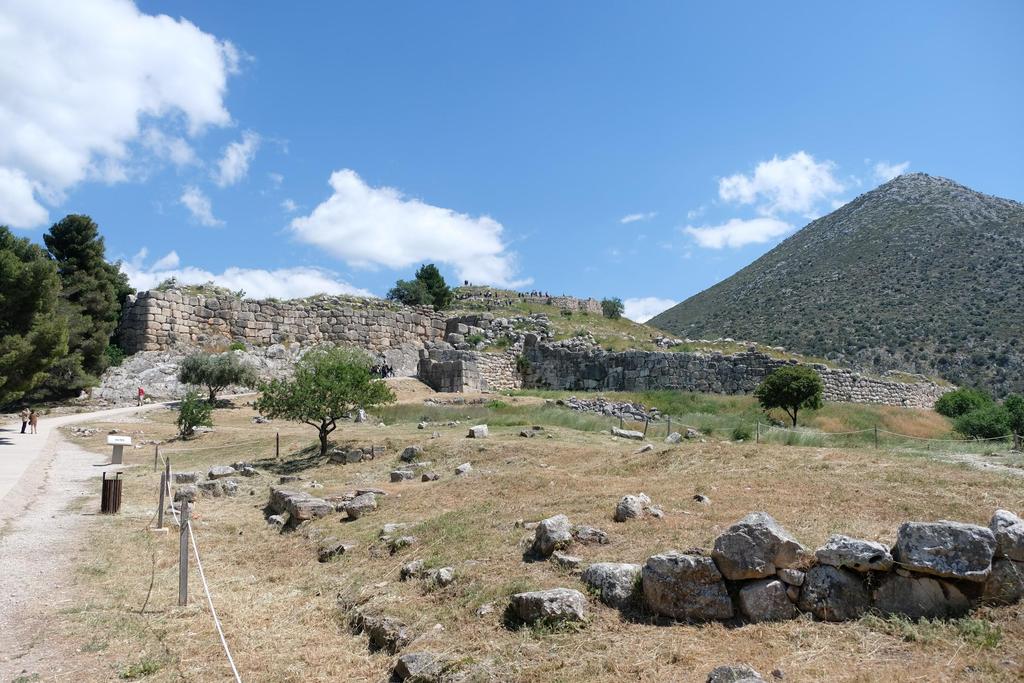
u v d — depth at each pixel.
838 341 86.94
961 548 6.79
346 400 23.20
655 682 5.96
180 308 46.94
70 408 40.16
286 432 29.78
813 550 8.00
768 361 45.44
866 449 16.27
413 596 8.78
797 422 35.22
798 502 10.88
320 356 32.88
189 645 8.13
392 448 21.98
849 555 7.04
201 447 28.48
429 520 12.00
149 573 11.41
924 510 10.16
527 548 9.66
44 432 33.12
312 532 13.09
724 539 7.36
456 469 17.09
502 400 38.50
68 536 13.99
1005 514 7.11
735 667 5.72
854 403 42.09
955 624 6.55
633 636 6.85
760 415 35.00
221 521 15.36
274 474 20.92
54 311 34.66
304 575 10.79
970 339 78.62
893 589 6.93
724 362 46.16
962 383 71.25
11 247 43.03
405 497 14.55
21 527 14.70
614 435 23.41
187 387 44.12
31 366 31.17
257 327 49.69
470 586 8.56
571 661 6.48
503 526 10.93
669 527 9.73
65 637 8.46
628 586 7.62
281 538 13.41
